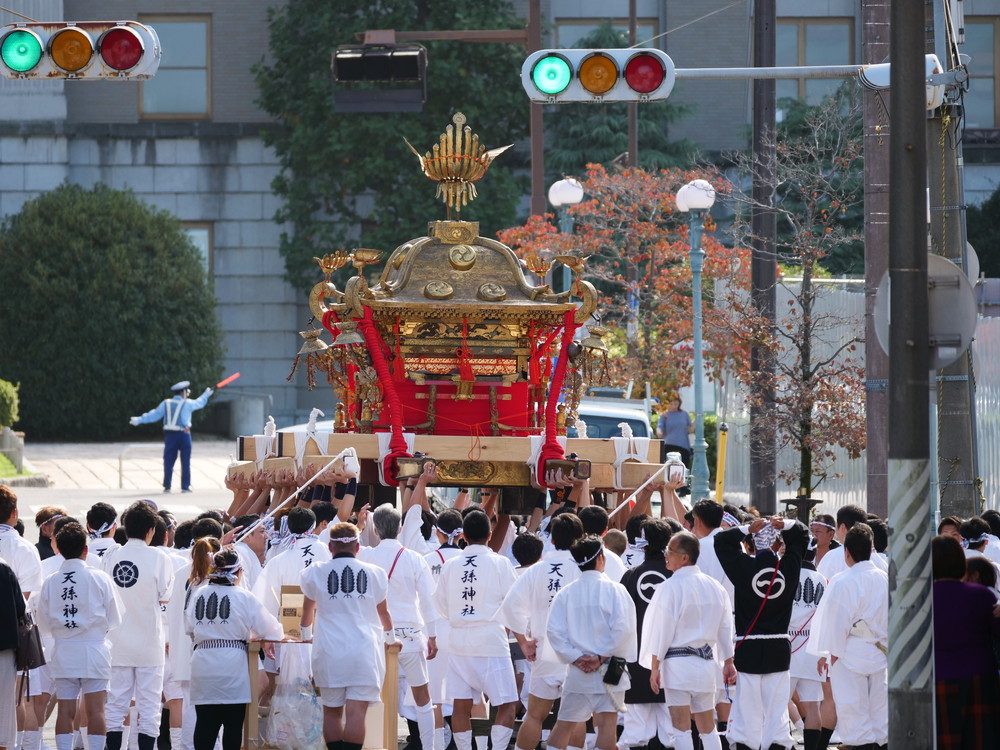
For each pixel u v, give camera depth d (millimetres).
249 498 36375
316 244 106938
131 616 27844
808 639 28531
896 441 22688
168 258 100062
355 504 36406
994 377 45750
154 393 98938
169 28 112438
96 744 26672
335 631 25062
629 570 27297
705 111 110688
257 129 109812
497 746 27891
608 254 88062
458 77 102312
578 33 111438
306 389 112250
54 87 108750
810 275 52469
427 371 33844
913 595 22344
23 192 107938
